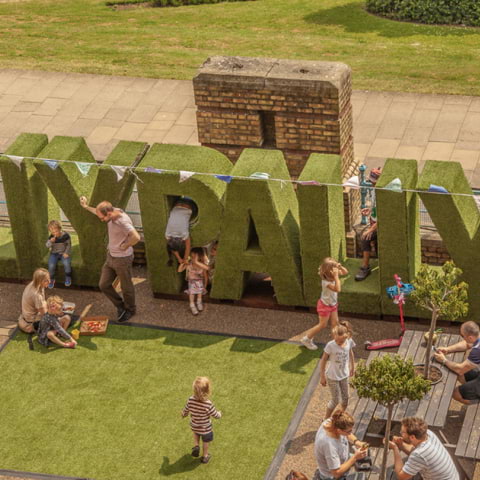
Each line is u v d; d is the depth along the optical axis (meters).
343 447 10.28
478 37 24.59
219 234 14.07
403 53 23.62
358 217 15.70
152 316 14.44
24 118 20.75
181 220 13.95
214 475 11.44
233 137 16.00
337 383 11.54
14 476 11.61
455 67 22.25
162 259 14.44
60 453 11.94
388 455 11.15
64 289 15.29
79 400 12.80
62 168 14.41
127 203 15.02
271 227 13.68
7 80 22.47
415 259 13.92
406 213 13.02
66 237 14.92
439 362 12.08
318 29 26.31
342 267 12.97
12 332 14.21
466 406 12.09
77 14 28.72
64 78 22.42
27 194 14.71
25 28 27.03
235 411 12.41
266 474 11.40
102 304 14.88
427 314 13.65
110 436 12.16
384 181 13.09
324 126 15.30
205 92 15.67
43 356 13.66
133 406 12.63
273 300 14.52
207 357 13.43
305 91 15.05
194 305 14.38
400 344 12.84
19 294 15.23
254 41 25.28
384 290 13.70
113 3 29.97
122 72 22.64
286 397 12.58
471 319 13.62
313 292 14.02
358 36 25.36
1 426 12.43
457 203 13.09
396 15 26.59
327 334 13.67
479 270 13.30
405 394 9.90
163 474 11.51
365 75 22.02
